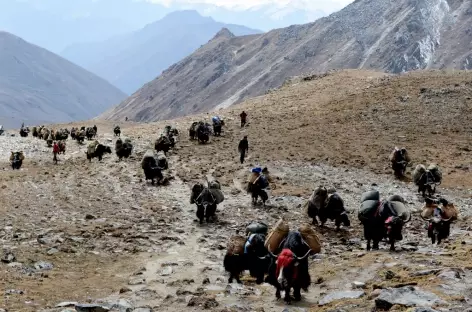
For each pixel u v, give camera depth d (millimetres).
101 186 29422
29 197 25844
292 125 51125
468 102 49688
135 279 13148
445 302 8344
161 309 10047
